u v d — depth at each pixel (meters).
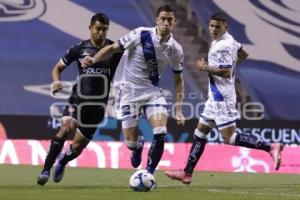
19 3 48.25
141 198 23.73
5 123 47.56
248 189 28.91
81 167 44.03
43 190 26.61
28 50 48.09
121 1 48.97
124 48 27.03
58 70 29.59
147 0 49.28
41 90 47.88
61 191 26.16
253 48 49.19
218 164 44.03
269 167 43.56
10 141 45.53
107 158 44.66
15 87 47.84
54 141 28.80
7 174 37.22
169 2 50.34
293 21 49.09
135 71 27.48
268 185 31.97
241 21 49.44
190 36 50.69
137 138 28.77
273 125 48.38
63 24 48.47
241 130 48.28
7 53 47.97
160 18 26.56
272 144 28.80
